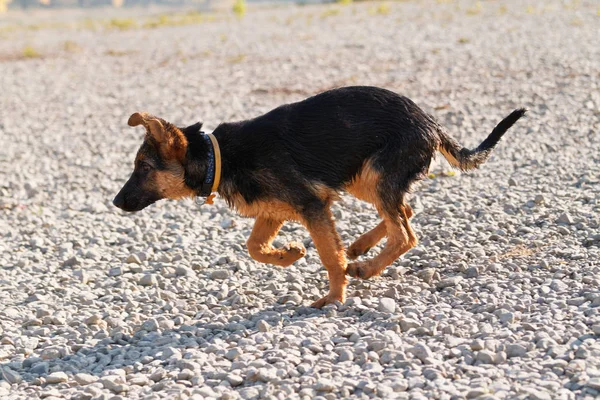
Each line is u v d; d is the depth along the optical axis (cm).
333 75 1667
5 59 2350
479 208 873
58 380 553
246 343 586
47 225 972
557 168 989
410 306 626
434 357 525
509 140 1131
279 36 2341
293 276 740
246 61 1947
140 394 518
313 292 696
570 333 537
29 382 557
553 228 784
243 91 1608
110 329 654
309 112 657
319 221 650
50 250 890
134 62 2120
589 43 1712
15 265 844
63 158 1273
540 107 1270
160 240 897
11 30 3666
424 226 844
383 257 668
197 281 757
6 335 650
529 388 461
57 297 742
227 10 4353
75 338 634
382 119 654
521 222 816
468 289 657
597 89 1326
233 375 521
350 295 678
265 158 645
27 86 1888
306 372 521
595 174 946
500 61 1622
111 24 3522
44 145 1355
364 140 653
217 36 2516
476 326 568
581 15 2177
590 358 495
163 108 1538
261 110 1436
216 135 663
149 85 1786
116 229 947
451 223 839
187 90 1684
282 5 4272
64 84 1884
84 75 1986
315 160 648
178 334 621
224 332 619
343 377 508
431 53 1797
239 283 745
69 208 1046
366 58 1819
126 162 1228
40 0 10744
